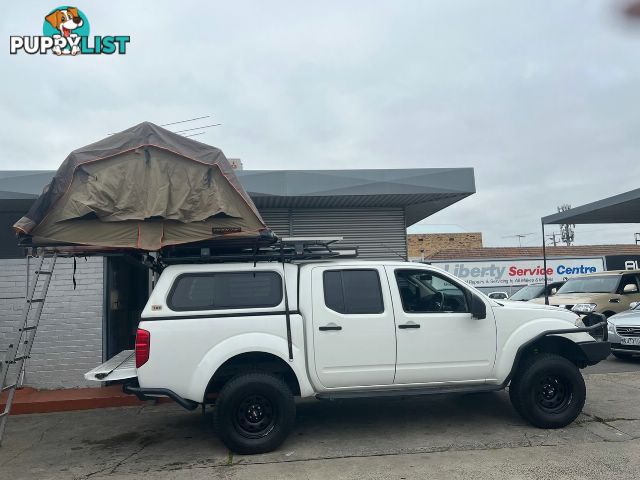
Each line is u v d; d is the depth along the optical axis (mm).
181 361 5480
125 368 5914
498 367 6055
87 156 5746
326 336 5781
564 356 6688
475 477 4770
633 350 10086
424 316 5984
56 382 8750
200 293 5777
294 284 5930
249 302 5809
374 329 5855
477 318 6020
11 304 8836
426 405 7398
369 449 5641
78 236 5703
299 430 6375
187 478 5000
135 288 10734
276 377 5676
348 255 6641
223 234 5828
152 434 6551
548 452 5359
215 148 6008
